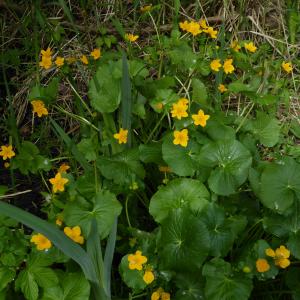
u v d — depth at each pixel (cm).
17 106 102
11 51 106
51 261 66
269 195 70
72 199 76
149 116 92
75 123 101
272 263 65
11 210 56
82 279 65
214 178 73
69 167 84
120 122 86
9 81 106
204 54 101
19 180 92
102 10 117
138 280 67
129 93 77
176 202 72
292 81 108
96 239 62
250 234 76
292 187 70
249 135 88
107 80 88
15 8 113
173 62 94
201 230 64
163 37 102
